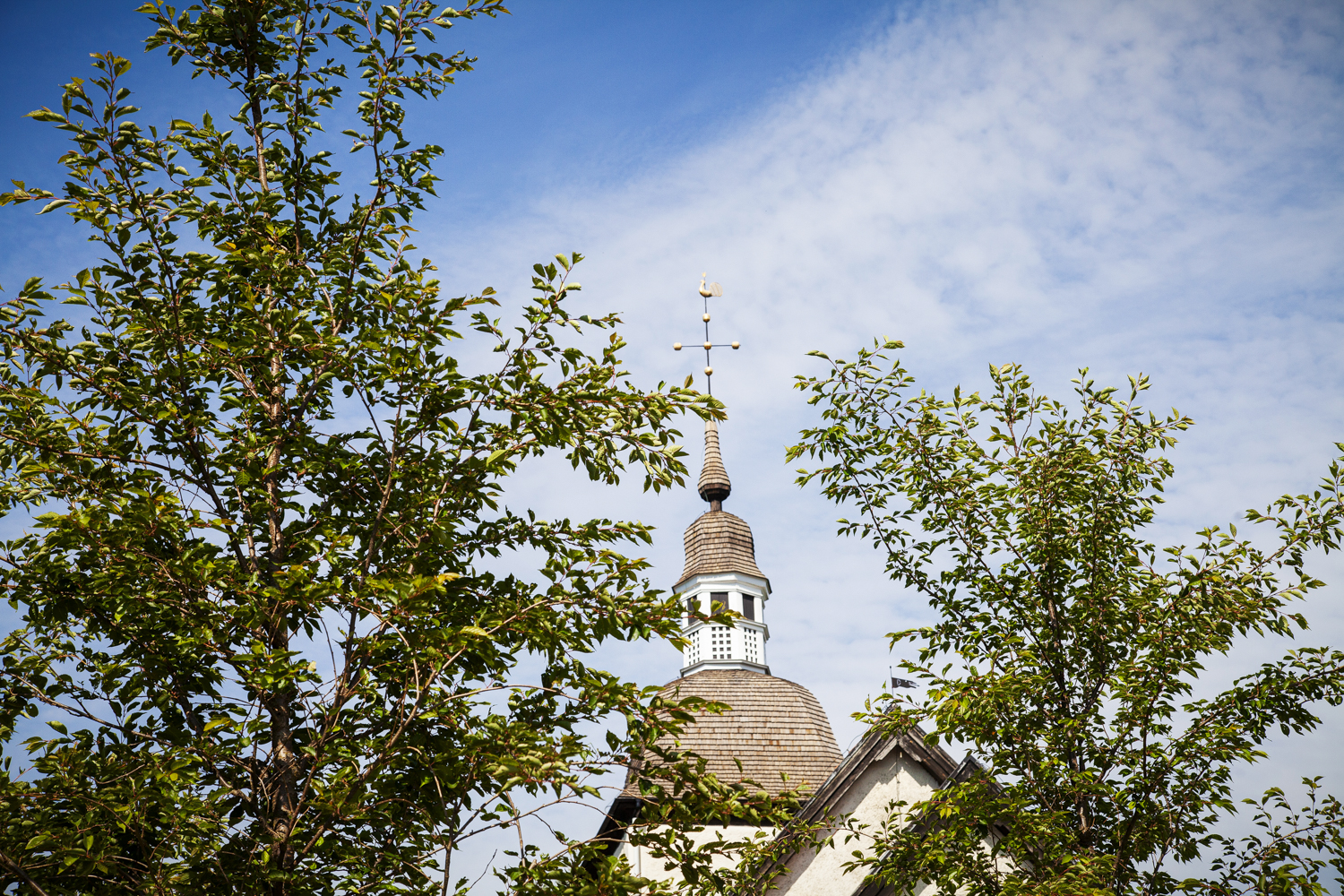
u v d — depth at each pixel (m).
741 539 34.28
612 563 8.62
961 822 11.43
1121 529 12.50
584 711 8.36
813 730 27.59
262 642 8.34
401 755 7.94
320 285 9.52
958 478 12.77
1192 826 10.88
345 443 9.40
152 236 9.05
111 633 8.59
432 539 8.51
